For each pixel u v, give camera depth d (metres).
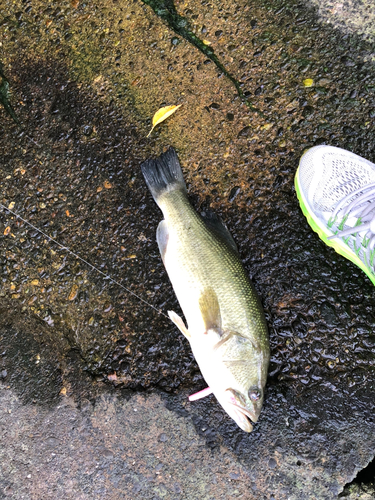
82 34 2.59
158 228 2.14
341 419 1.99
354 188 2.16
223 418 2.04
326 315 2.11
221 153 2.33
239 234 2.25
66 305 2.33
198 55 2.41
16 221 2.48
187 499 1.98
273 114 2.32
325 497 1.91
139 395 2.13
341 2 2.33
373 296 2.12
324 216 2.16
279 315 2.13
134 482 2.03
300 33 2.37
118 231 2.35
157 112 2.36
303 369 2.07
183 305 1.96
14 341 2.33
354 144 2.26
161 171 2.23
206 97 2.38
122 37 2.53
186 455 2.02
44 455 2.11
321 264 2.17
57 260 2.39
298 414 2.02
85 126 2.50
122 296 2.28
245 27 2.41
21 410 2.18
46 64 2.62
